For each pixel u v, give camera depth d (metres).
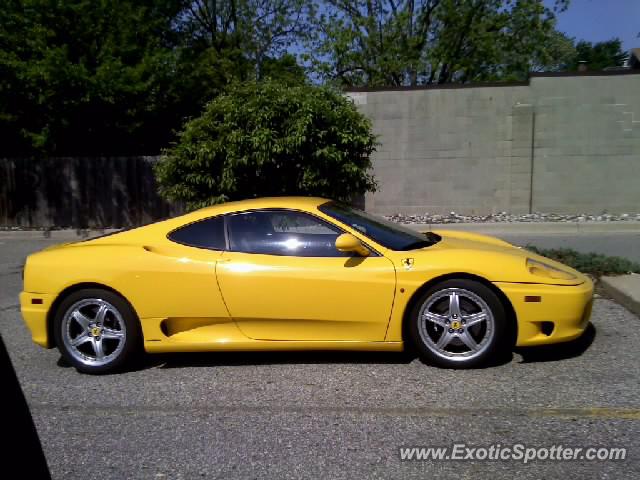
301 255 4.68
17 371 4.97
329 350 4.75
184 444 3.55
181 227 4.93
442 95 14.91
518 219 14.05
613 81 14.30
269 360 4.95
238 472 3.22
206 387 4.44
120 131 15.77
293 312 4.59
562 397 4.00
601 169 14.62
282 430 3.68
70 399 4.32
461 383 4.29
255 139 7.56
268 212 4.87
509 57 24.03
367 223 5.01
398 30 22.91
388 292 4.51
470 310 4.51
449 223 13.66
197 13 21.88
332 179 8.06
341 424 3.73
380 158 15.27
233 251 4.76
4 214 15.67
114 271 4.73
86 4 14.85
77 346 4.84
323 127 7.98
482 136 14.92
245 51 22.42
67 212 15.62
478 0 22.78
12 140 15.80
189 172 8.13
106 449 3.53
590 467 3.16
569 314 4.43
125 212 15.48
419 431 3.61
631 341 5.05
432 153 15.12
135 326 4.77
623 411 3.78
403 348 4.64
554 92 14.55
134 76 14.73
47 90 14.09
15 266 10.53
